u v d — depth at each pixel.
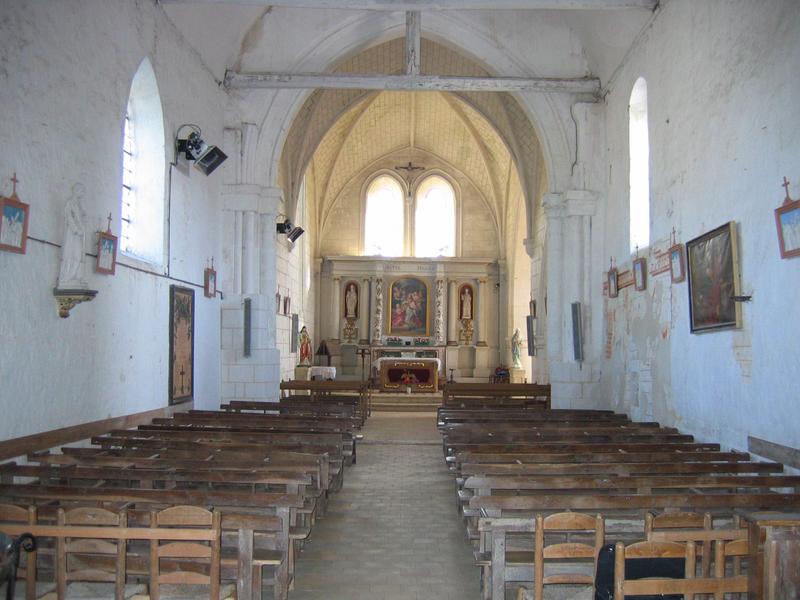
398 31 15.61
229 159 14.71
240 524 4.66
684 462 7.70
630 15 12.22
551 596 4.88
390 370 25.02
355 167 27.98
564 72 15.03
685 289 9.99
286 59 14.91
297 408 13.09
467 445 8.17
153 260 11.12
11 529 4.46
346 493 9.73
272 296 14.91
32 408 7.35
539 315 20.84
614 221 13.77
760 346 7.76
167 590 4.80
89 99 8.62
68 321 8.08
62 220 7.90
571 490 7.06
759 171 7.76
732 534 4.36
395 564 6.75
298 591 6.04
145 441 7.97
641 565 4.39
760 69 7.74
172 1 10.88
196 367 12.95
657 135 11.19
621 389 13.10
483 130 25.38
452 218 28.41
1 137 6.80
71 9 8.14
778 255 7.36
